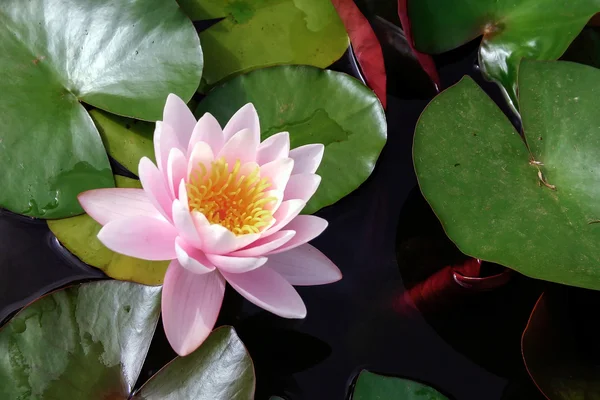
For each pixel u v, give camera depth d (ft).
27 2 2.48
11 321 2.29
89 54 2.49
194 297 2.33
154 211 2.36
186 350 2.29
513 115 2.67
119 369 2.31
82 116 2.46
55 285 2.39
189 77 2.50
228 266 2.29
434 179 2.45
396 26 2.72
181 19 2.52
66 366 2.29
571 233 2.42
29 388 2.26
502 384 2.44
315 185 2.35
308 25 2.65
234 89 2.54
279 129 2.54
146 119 2.46
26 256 2.41
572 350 2.43
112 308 2.32
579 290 2.52
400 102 2.67
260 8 2.65
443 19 2.66
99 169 2.44
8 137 2.41
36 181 2.41
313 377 2.41
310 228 2.33
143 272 2.40
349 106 2.56
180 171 2.30
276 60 2.62
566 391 2.39
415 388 2.36
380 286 2.50
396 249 2.53
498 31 2.69
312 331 2.45
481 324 2.49
